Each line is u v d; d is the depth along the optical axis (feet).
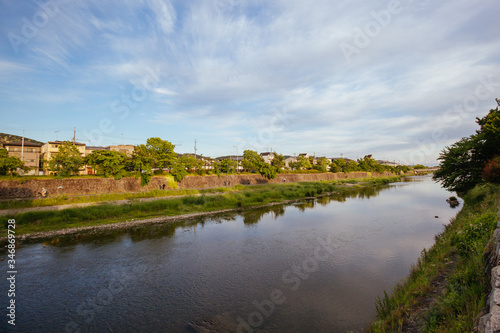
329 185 208.13
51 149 179.32
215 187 175.22
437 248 43.39
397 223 78.38
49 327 31.78
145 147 167.94
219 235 71.15
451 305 22.24
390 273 43.01
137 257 54.70
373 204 120.26
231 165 217.36
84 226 79.15
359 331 28.71
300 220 88.12
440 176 78.84
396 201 128.67
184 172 162.91
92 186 125.08
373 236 65.05
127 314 34.30
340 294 37.19
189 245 62.54
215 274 45.96
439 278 31.07
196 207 109.91
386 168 458.09
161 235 71.31
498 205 42.96
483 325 14.60
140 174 145.79
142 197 125.70
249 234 71.77
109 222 84.02
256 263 50.60
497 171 53.98
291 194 150.00
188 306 35.96
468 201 83.66
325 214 97.86
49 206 97.76
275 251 57.21
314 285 40.32
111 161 133.39
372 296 36.11
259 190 161.68
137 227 79.97
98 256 55.26
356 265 47.16
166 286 41.75
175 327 31.50
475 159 71.20
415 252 52.16
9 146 169.99
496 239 25.67
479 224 32.68
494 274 18.90
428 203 118.93
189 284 42.34
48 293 39.83
